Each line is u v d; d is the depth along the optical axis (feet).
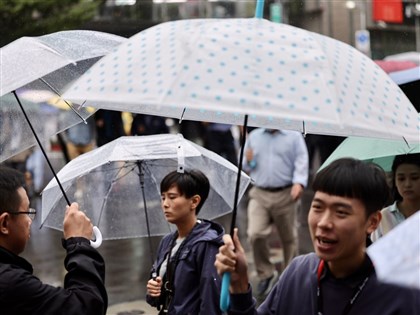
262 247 26.55
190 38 8.34
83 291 9.85
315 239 8.40
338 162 8.46
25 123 13.42
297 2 73.41
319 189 8.38
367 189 8.21
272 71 7.99
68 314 9.63
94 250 10.37
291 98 7.79
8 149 13.41
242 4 72.18
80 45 12.28
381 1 76.38
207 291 13.16
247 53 8.12
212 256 13.47
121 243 37.09
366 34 67.26
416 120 8.81
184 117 12.12
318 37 8.75
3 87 10.66
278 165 26.68
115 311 24.07
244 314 8.70
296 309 8.91
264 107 7.67
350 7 75.36
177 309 13.60
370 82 8.64
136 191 16.03
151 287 14.19
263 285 26.20
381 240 6.19
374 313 8.29
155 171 15.87
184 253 13.78
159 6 66.28
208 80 7.84
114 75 8.41
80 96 8.38
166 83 7.89
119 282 28.30
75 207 10.77
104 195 15.67
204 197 14.43
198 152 14.79
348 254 8.32
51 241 38.40
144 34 8.96
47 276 29.30
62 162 59.67
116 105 11.86
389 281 5.74
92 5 53.47
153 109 12.09
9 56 11.23
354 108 8.09
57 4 51.55
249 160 27.12
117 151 14.42
